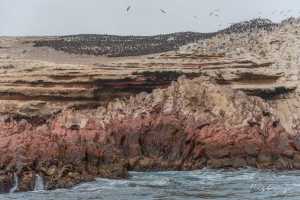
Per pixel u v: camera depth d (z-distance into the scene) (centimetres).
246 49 18625
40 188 10769
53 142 11656
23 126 12269
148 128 14350
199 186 11475
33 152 11212
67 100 16188
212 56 17550
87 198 10012
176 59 17600
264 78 16988
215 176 12812
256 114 14675
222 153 13912
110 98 16325
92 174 11919
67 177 11175
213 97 15112
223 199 9894
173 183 11856
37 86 16225
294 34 19288
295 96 16775
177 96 15088
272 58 17975
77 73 16262
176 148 14012
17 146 11225
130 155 14038
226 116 14600
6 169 10744
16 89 16025
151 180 12144
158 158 14012
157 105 14812
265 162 13912
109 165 12331
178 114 14612
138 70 16262
